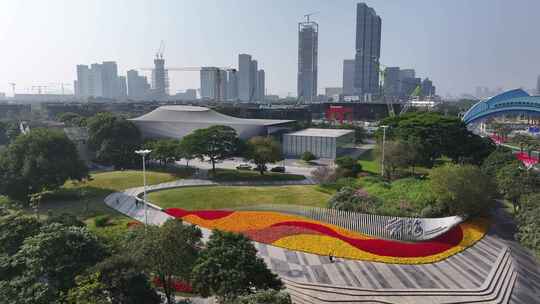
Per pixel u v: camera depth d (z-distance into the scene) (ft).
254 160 299.58
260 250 151.84
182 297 119.96
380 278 131.34
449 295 121.70
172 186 263.90
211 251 101.86
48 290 88.53
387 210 172.76
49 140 247.29
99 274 90.74
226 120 436.35
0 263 102.68
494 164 244.22
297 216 185.98
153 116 446.19
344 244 154.10
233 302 81.25
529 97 365.61
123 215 206.08
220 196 230.07
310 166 351.87
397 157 257.75
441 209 175.01
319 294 121.80
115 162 334.65
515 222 186.91
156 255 101.40
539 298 123.13
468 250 152.87
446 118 328.90
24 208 224.12
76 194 247.29
